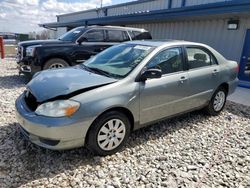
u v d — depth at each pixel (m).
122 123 3.32
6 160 3.05
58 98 2.92
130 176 2.86
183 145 3.69
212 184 2.79
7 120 4.27
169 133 4.09
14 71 9.48
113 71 3.60
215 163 3.23
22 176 2.77
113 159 3.20
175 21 11.62
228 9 7.50
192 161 3.24
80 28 7.96
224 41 9.42
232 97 6.90
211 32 9.91
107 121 3.15
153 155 3.35
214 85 4.72
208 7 8.14
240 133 4.26
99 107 2.99
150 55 3.68
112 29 8.12
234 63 5.30
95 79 3.29
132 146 3.57
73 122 2.83
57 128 2.78
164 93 3.75
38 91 3.10
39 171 2.87
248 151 3.61
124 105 3.24
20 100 3.38
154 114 3.72
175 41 4.31
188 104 4.27
